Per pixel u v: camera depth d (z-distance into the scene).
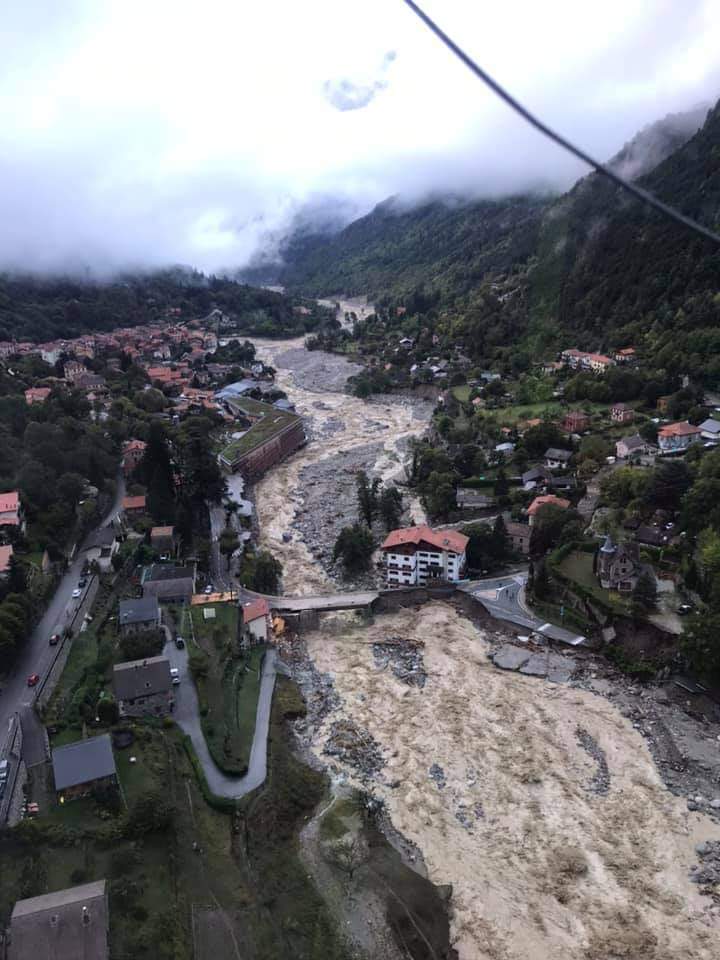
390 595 129.00
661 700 99.44
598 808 82.44
